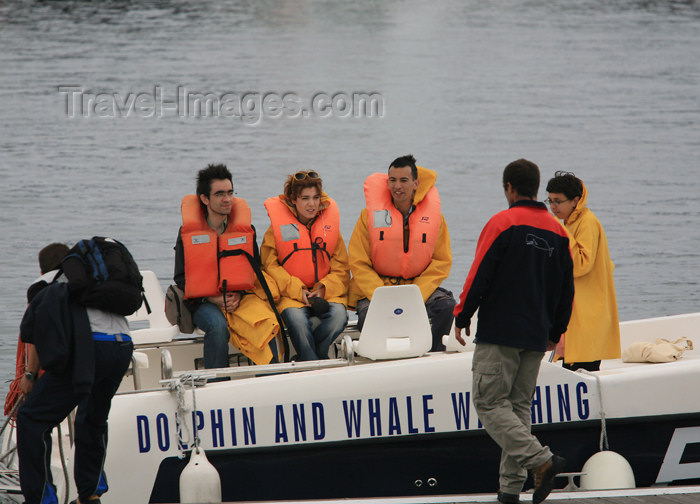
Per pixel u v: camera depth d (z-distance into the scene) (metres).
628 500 17.23
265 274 22.17
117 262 15.95
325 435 18.95
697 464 20.05
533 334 15.98
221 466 18.77
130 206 67.44
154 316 23.09
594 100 122.44
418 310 20.23
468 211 63.81
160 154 91.75
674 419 19.80
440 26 193.88
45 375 16.00
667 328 25.50
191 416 18.62
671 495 17.42
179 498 18.67
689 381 19.83
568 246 16.28
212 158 89.75
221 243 21.34
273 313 21.53
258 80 136.62
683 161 85.62
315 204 22.53
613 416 19.53
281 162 87.19
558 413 19.42
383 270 22.69
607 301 21.47
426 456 19.27
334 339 21.95
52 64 143.62
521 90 130.50
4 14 193.00
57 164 85.38
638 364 23.27
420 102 122.56
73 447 18.78
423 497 17.20
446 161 86.12
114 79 134.62
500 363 16.03
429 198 22.95
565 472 19.55
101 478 17.44
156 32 178.12
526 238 15.86
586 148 92.81
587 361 21.39
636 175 79.44
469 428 19.27
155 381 22.41
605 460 19.03
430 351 22.38
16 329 38.31
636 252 53.31
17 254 52.41
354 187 74.56
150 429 18.56
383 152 92.25
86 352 15.41
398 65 150.38
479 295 15.84
